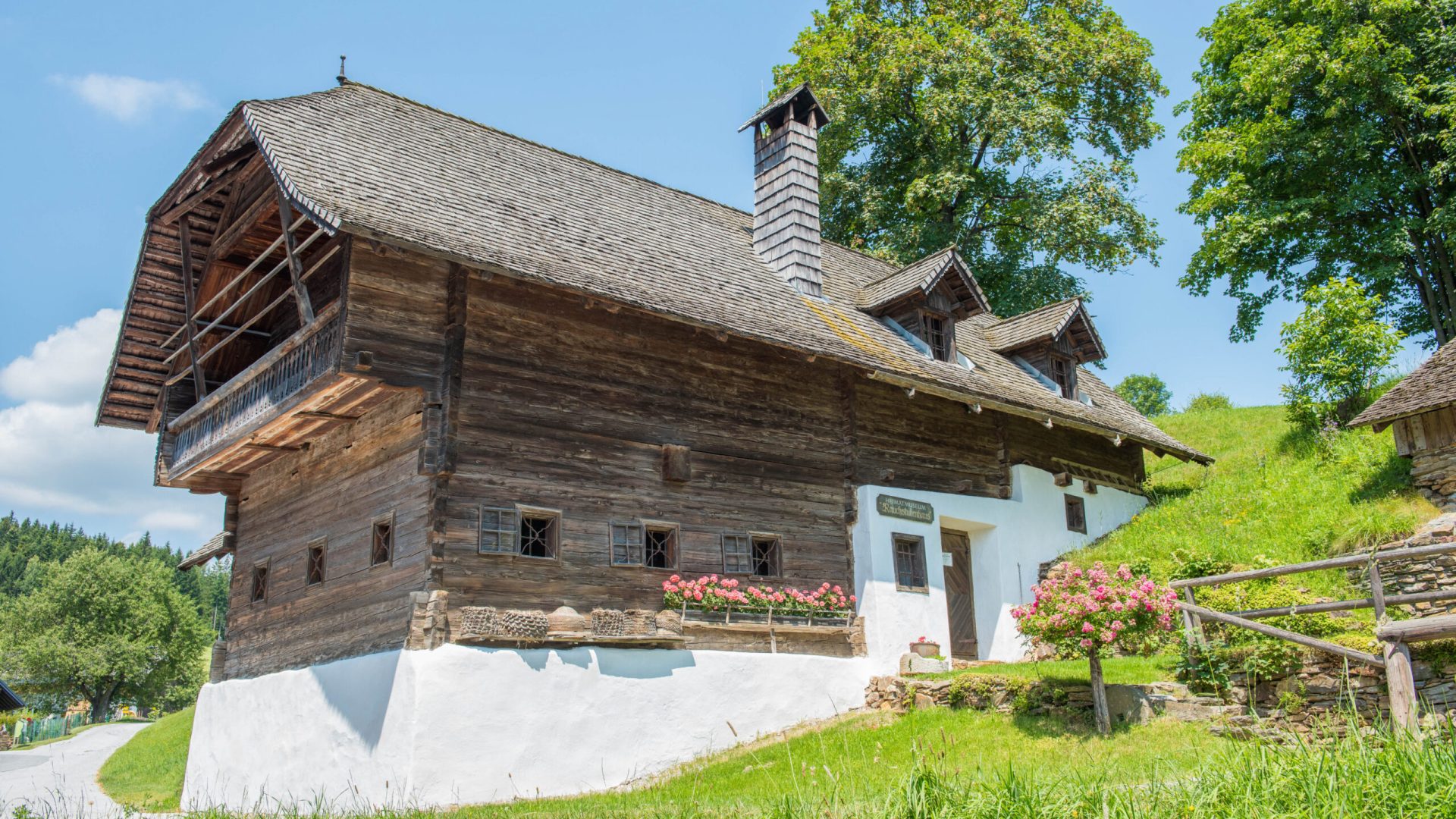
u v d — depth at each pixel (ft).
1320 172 89.15
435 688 39.83
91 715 223.10
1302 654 39.75
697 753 46.50
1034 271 111.34
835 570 55.88
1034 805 20.67
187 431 56.34
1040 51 103.81
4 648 223.92
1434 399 56.03
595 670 44.21
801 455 55.88
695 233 64.90
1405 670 33.14
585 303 48.88
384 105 56.29
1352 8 84.58
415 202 45.78
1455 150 79.46
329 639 48.11
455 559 42.22
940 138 110.22
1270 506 64.03
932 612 58.34
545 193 56.54
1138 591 40.98
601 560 46.57
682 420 51.16
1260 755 22.13
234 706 53.11
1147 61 106.93
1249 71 89.97
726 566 50.96
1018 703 43.88
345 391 44.29
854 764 40.40
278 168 42.45
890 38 105.40
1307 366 75.82
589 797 39.96
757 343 55.72
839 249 80.59
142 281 56.39
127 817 45.27
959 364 69.36
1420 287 92.48
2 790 74.38
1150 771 28.84
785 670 50.78
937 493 61.52
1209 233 92.07
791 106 70.90
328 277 53.42
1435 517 52.95
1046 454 71.72
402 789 38.68
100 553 237.25
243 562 58.70
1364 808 19.80
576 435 47.09
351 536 48.16
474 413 43.98
